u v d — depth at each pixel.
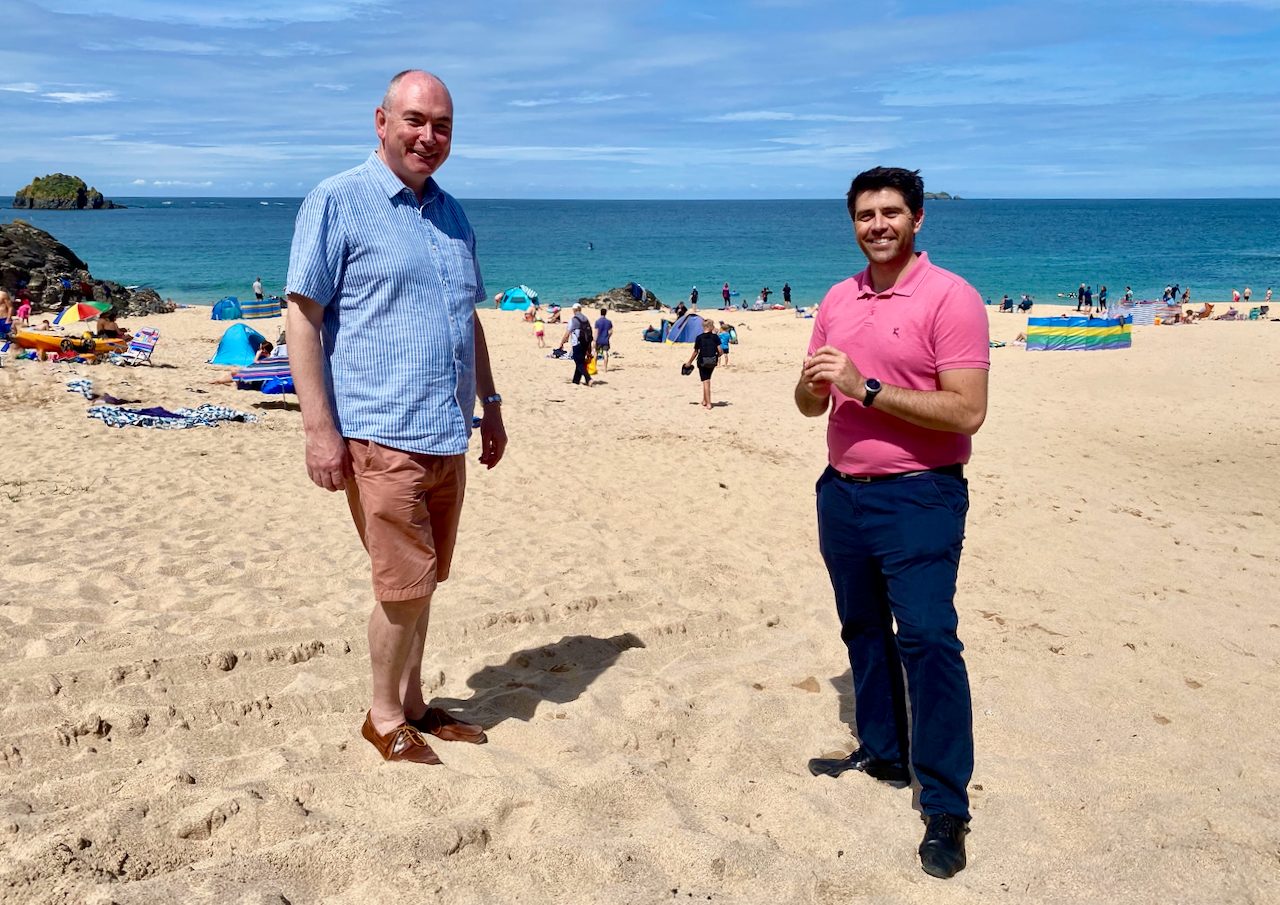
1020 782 3.25
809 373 2.85
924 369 2.87
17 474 7.86
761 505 8.02
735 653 4.50
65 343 16.19
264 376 14.31
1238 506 9.03
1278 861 2.78
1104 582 6.19
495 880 2.41
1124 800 3.18
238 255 81.69
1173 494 9.50
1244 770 3.46
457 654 4.23
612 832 2.69
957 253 93.19
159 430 10.43
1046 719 3.85
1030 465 10.84
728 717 3.63
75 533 5.98
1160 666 4.61
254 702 3.43
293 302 2.84
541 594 5.06
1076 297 55.34
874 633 3.14
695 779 3.11
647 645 4.51
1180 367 19.73
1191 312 35.03
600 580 5.40
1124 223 177.00
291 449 9.80
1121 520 8.18
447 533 3.24
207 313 36.09
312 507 7.12
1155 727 3.84
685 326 28.00
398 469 2.92
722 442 11.91
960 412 2.76
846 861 2.68
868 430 2.91
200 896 2.18
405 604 3.03
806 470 9.97
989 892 2.56
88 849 2.31
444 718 3.32
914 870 2.66
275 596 4.82
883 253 2.87
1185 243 110.88
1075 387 17.58
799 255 91.31
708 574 5.70
